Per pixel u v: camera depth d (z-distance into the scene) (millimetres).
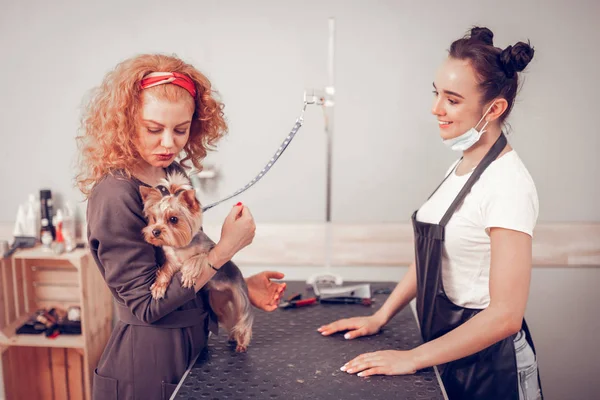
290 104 2688
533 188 1344
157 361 1354
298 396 1219
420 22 2592
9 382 2578
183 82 1276
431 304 1480
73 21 2660
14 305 2641
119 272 1267
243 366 1360
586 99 2586
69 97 2711
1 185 2791
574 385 2793
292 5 2613
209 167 2742
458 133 1397
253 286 1586
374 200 2744
